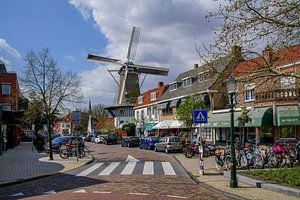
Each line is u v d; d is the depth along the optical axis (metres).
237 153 19.09
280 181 13.36
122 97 75.25
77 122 26.64
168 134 55.94
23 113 36.16
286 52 11.74
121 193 12.51
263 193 12.05
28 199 11.84
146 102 66.06
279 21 11.03
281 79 13.38
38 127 55.09
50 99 29.14
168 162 24.97
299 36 11.22
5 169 21.59
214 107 40.47
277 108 31.05
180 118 40.97
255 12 11.11
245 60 12.23
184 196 11.95
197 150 29.03
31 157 31.02
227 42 11.89
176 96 51.94
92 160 27.31
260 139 34.72
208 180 15.44
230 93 13.56
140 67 75.69
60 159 28.45
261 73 12.09
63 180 16.67
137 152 37.59
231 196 11.81
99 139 68.56
